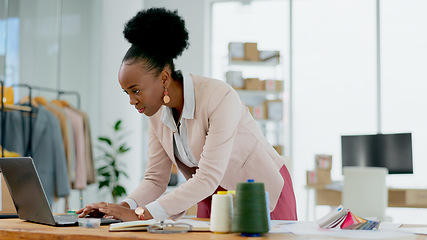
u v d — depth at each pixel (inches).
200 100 68.0
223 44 280.1
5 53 176.1
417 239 49.3
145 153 252.4
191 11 267.4
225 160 66.2
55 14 200.7
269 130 261.1
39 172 165.5
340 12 268.5
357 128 262.8
